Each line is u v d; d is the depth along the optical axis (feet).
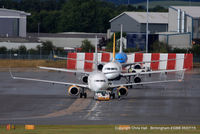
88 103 575.79
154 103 575.79
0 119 458.91
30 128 400.06
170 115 484.74
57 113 498.28
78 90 604.49
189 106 551.18
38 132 382.83
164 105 558.56
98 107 541.34
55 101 594.24
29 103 576.61
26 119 457.68
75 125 420.77
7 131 388.78
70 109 526.98
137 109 525.75
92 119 457.68
